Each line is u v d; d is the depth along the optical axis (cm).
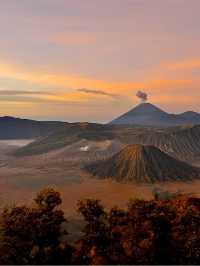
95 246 3038
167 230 3134
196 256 2903
